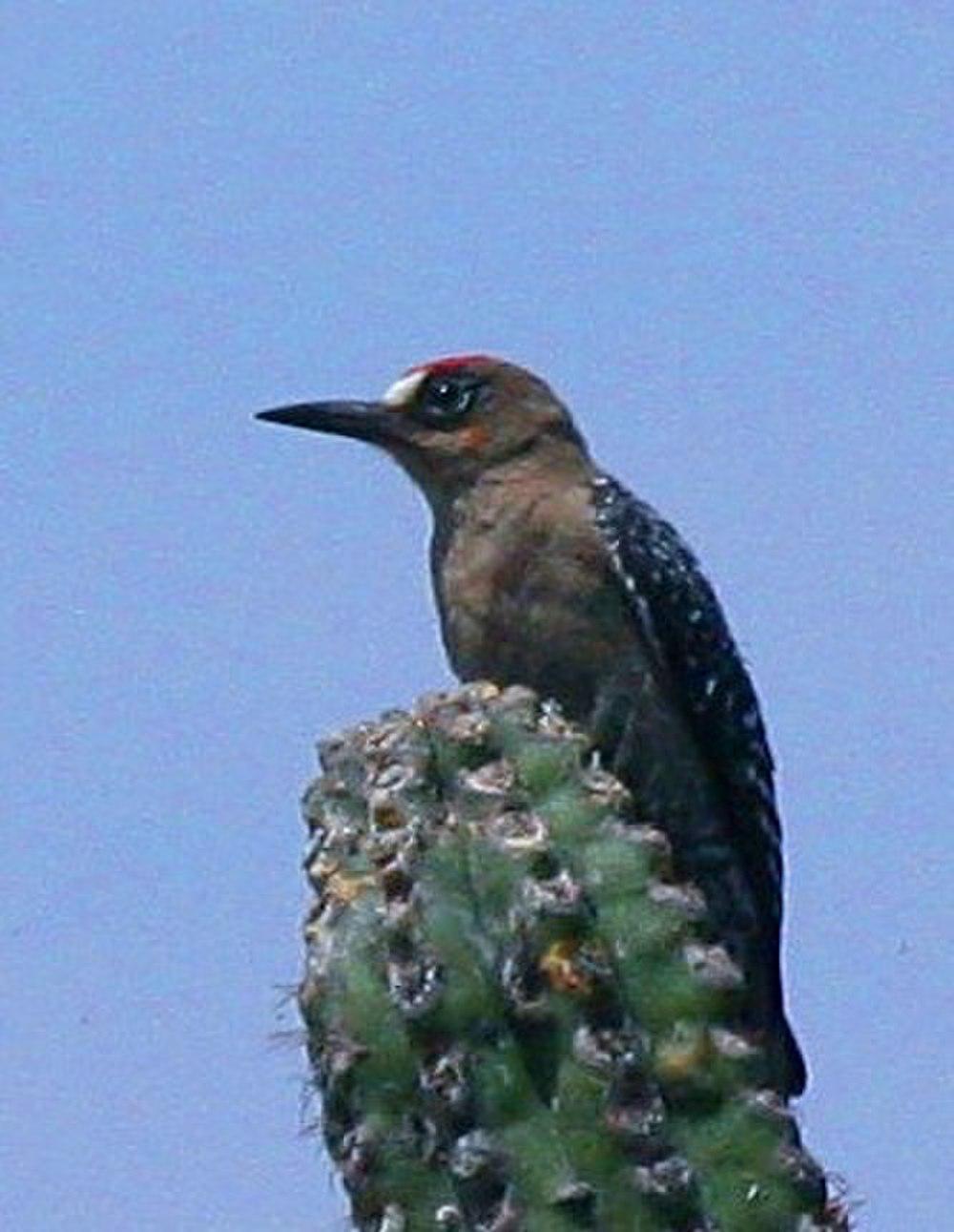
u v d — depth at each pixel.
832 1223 10.33
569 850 10.57
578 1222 10.00
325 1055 10.49
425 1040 10.27
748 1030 11.00
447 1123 10.20
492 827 10.58
